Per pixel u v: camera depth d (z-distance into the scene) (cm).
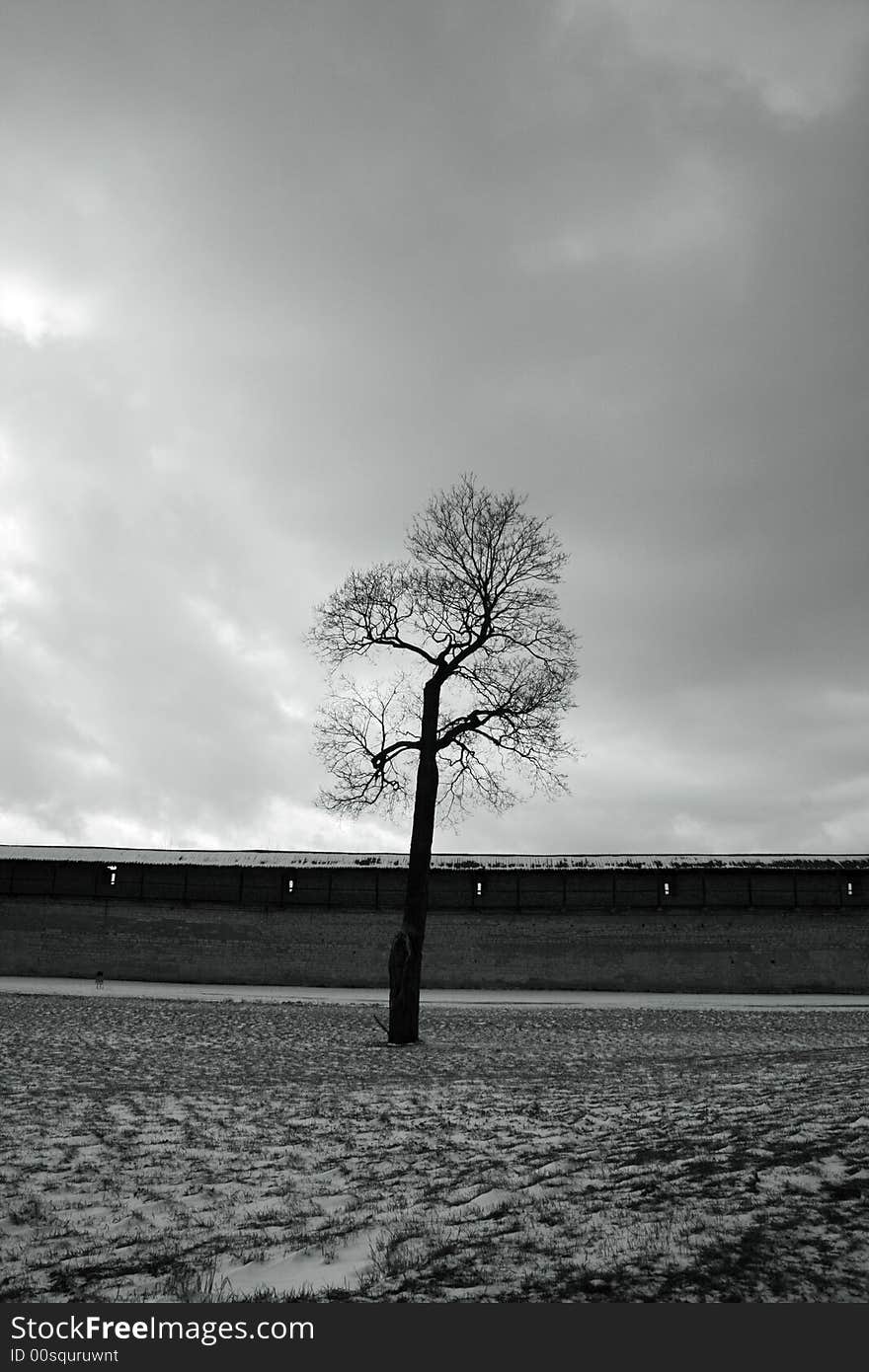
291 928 4791
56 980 4525
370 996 3844
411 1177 816
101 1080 1399
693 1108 1088
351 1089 1341
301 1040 2036
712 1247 587
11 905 4788
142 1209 732
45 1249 642
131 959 4750
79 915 4788
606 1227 638
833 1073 1343
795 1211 646
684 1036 2181
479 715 2391
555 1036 2172
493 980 4728
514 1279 557
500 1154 892
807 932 4672
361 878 4869
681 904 4759
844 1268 550
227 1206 736
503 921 4794
